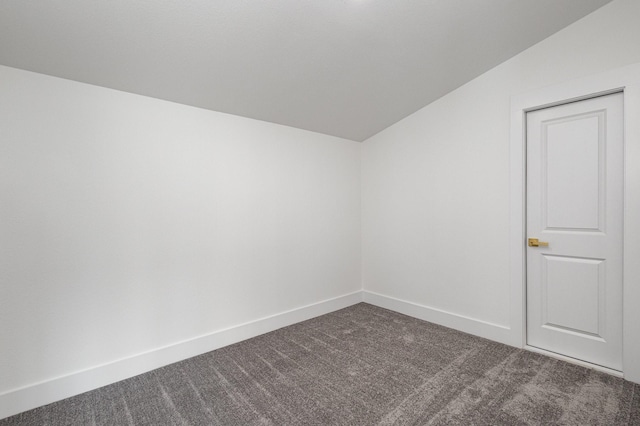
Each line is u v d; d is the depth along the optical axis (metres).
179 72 1.96
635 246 1.83
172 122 2.22
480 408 1.64
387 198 3.31
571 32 2.04
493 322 2.48
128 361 2.02
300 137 3.02
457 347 2.36
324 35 1.88
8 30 1.47
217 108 2.42
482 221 2.53
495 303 2.46
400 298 3.21
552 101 2.12
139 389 1.88
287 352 2.33
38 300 1.74
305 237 3.05
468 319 2.62
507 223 2.38
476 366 2.07
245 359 2.23
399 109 2.93
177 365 2.16
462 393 1.78
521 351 2.28
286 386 1.88
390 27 1.88
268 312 2.76
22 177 1.69
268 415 1.62
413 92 2.66
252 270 2.65
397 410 1.64
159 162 2.16
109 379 1.94
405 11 1.77
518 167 2.29
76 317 1.85
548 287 2.24
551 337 2.23
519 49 2.24
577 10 1.92
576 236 2.10
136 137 2.07
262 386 1.89
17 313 1.68
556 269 2.20
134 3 1.46
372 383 1.90
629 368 1.85
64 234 1.81
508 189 2.37
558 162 2.17
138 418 1.61
